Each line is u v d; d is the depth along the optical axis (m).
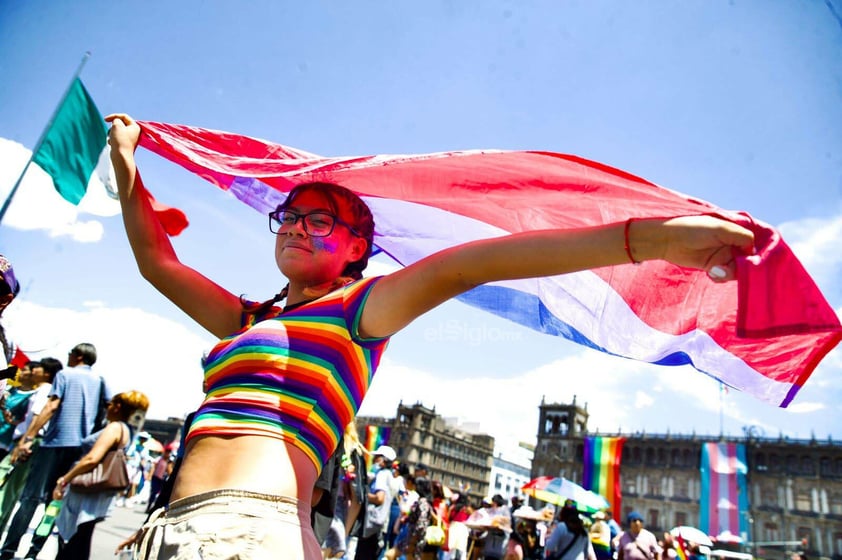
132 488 13.56
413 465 83.56
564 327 1.64
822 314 0.85
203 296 1.45
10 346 2.69
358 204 1.34
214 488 0.96
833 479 65.19
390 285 1.06
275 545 0.91
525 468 102.31
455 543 10.23
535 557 8.74
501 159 1.30
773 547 64.69
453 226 1.66
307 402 1.03
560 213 1.43
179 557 0.89
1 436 4.42
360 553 6.00
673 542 10.23
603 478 55.22
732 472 52.03
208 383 1.13
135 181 1.55
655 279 1.50
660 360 1.51
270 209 1.80
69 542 3.49
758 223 0.91
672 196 1.14
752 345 1.36
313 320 1.09
